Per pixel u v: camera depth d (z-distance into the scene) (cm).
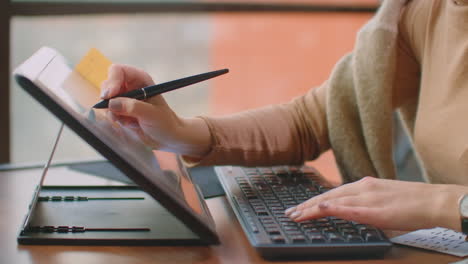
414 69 108
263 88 289
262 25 269
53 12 180
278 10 223
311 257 66
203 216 71
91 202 85
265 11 220
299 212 72
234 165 99
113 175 104
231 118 101
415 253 69
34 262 63
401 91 109
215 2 212
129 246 69
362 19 237
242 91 278
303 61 281
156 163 79
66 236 70
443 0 97
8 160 177
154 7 200
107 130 71
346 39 239
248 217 73
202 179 105
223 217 83
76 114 65
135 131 85
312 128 107
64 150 172
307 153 106
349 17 235
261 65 291
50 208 81
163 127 85
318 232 69
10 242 70
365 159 104
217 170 102
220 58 277
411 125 115
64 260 64
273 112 106
